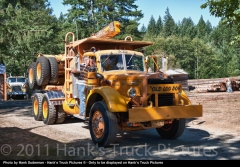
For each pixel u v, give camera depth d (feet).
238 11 30.42
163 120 24.66
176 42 199.00
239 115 37.09
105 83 25.67
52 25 119.65
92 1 125.08
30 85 39.11
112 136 23.40
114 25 31.32
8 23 52.54
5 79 84.12
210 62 200.75
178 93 25.18
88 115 27.07
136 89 24.38
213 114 39.01
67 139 26.81
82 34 120.88
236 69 198.70
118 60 28.60
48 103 34.53
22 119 39.19
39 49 105.70
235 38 35.09
